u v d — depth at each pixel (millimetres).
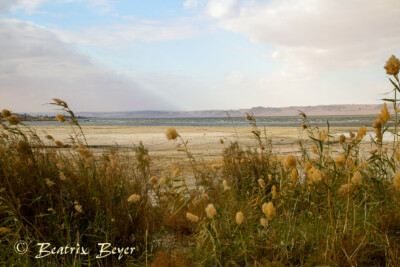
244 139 16016
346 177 2498
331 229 2100
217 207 2602
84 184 2613
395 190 2637
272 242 2232
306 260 2025
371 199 2533
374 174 2812
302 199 2732
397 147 2521
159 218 3020
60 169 2705
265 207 1884
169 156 9844
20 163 2512
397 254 1907
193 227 2719
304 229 2330
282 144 12359
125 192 2848
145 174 3369
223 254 2117
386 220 2281
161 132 26812
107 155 3660
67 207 2348
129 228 2609
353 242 2021
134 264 2176
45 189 2385
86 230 2373
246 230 2350
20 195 2283
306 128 3428
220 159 8758
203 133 24312
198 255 2158
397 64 2176
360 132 2701
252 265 2000
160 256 2064
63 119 2598
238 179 3871
